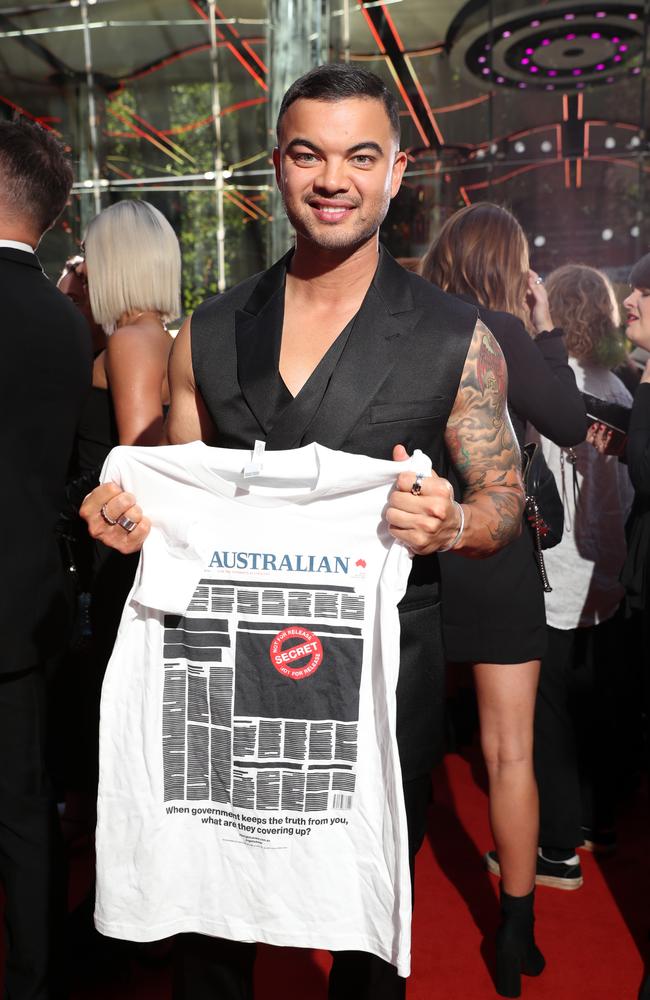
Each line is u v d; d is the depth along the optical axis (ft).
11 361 5.14
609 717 8.42
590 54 23.98
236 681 4.01
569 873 7.94
